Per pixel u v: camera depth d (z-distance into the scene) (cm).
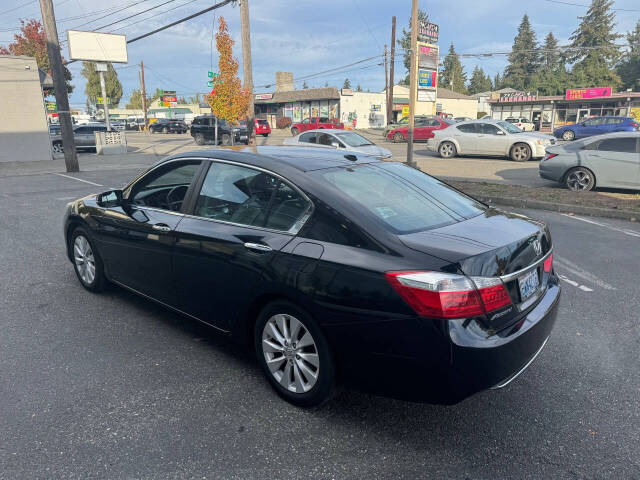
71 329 407
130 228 397
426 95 4097
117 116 8131
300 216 294
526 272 277
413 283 240
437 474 246
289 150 372
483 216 322
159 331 406
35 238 705
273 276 288
